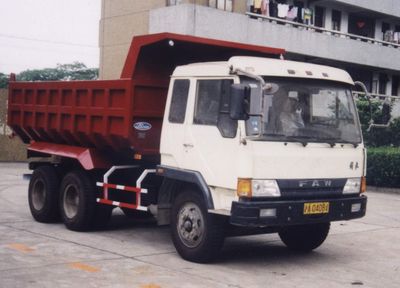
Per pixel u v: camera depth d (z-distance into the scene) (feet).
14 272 23.12
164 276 23.24
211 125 24.94
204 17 71.87
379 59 101.40
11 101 38.58
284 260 27.43
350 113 26.78
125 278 22.74
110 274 23.29
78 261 25.31
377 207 48.26
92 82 30.91
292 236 29.60
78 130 32.17
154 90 29.40
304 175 24.56
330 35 91.71
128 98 28.53
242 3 78.23
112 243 29.60
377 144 76.74
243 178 23.34
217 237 24.94
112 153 32.04
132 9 83.41
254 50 30.32
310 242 28.94
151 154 29.53
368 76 108.17
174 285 21.95
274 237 33.37
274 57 31.48
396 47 109.81
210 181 24.72
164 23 73.67
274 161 23.77
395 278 24.82
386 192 61.87
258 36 79.05
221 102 24.62
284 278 23.95
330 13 98.94
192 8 70.64
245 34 77.05
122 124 28.99
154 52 29.19
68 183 32.91
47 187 34.58
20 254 26.32
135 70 28.63
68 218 32.91
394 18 107.96
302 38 86.28
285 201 23.93
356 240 33.09
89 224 32.17
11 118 38.55
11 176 62.34
